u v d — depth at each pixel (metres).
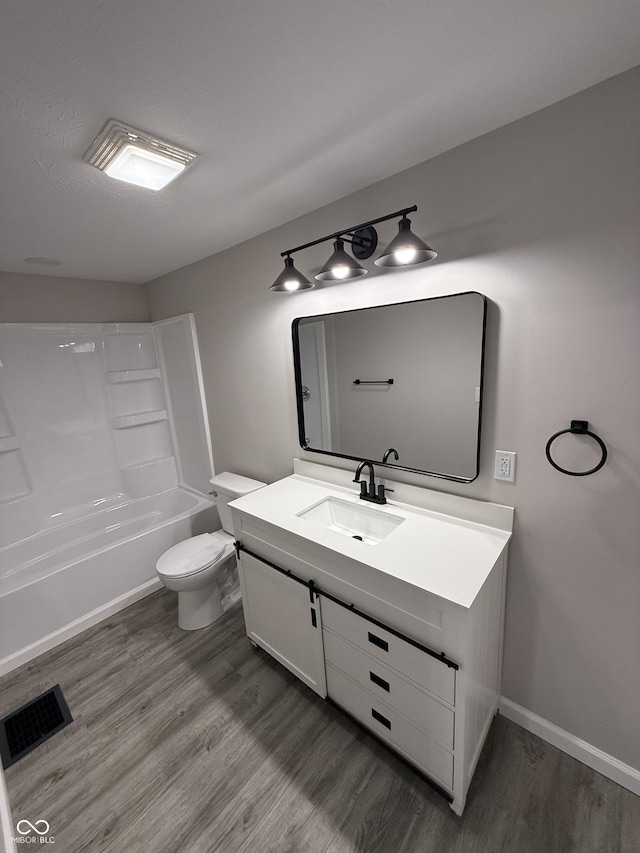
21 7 0.67
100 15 0.70
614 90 1.00
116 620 2.37
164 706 1.77
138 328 3.13
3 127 0.98
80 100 0.92
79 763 1.54
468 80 0.97
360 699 1.51
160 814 1.35
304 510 1.78
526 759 1.45
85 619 2.29
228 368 2.55
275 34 0.78
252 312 2.24
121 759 1.54
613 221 1.06
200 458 3.07
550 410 1.27
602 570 1.26
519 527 1.42
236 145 1.19
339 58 0.86
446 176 1.33
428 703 1.26
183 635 2.22
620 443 1.15
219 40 0.78
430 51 0.86
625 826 1.24
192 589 2.17
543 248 1.19
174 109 1.00
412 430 1.64
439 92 1.01
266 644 1.94
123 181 1.32
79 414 2.92
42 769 1.52
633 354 1.09
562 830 1.24
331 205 1.69
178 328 2.88
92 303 2.95
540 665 1.48
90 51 0.78
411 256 1.27
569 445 1.25
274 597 1.77
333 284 1.78
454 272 1.38
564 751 1.47
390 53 0.86
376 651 1.37
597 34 0.83
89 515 2.95
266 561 1.76
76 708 1.78
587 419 1.20
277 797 1.38
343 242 1.53
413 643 1.23
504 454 1.39
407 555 1.34
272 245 2.01
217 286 2.44
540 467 1.32
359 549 1.39
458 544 1.40
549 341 1.23
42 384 2.72
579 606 1.33
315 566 1.52
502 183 1.22
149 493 3.27
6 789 1.46
